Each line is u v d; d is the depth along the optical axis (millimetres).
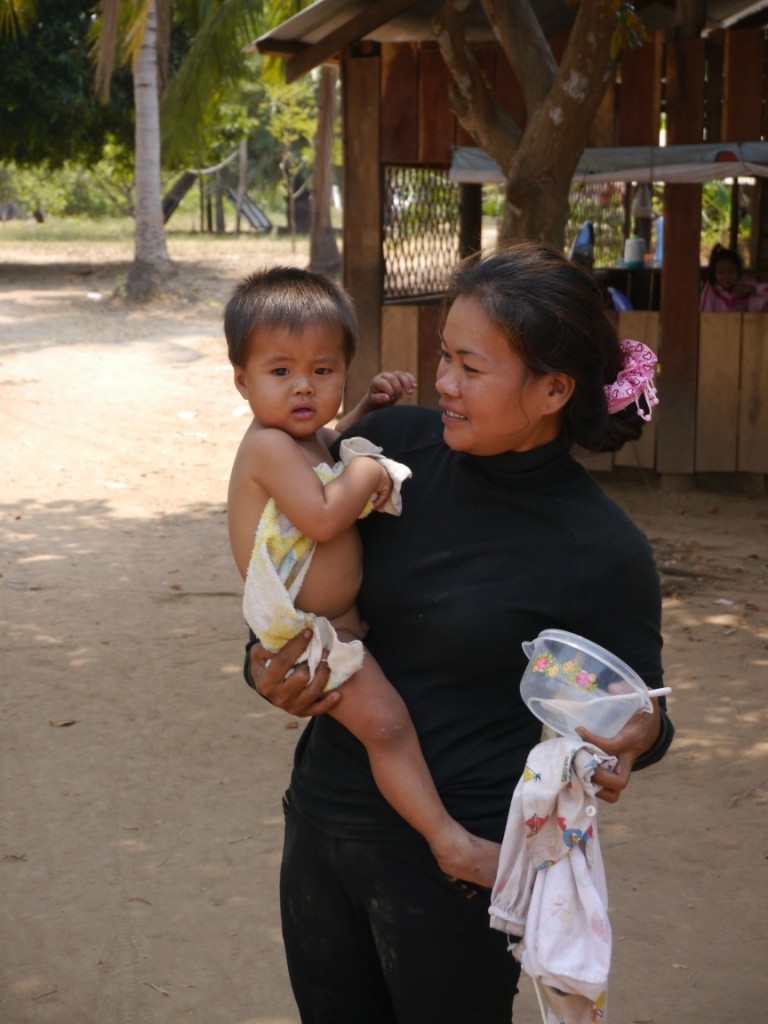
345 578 1943
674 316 9070
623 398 1898
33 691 5641
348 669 1866
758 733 5109
